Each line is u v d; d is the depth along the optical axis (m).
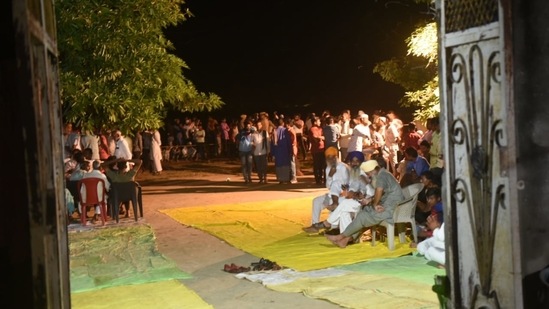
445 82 4.35
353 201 10.14
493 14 4.00
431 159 11.84
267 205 14.78
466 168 4.26
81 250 10.53
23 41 3.23
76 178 13.59
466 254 4.32
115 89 13.86
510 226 3.94
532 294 3.98
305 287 7.67
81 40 13.38
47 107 3.75
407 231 10.43
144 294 7.77
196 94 15.37
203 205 15.30
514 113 3.91
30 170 3.28
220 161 28.83
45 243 3.47
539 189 3.98
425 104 13.87
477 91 4.14
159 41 14.23
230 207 14.66
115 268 9.17
